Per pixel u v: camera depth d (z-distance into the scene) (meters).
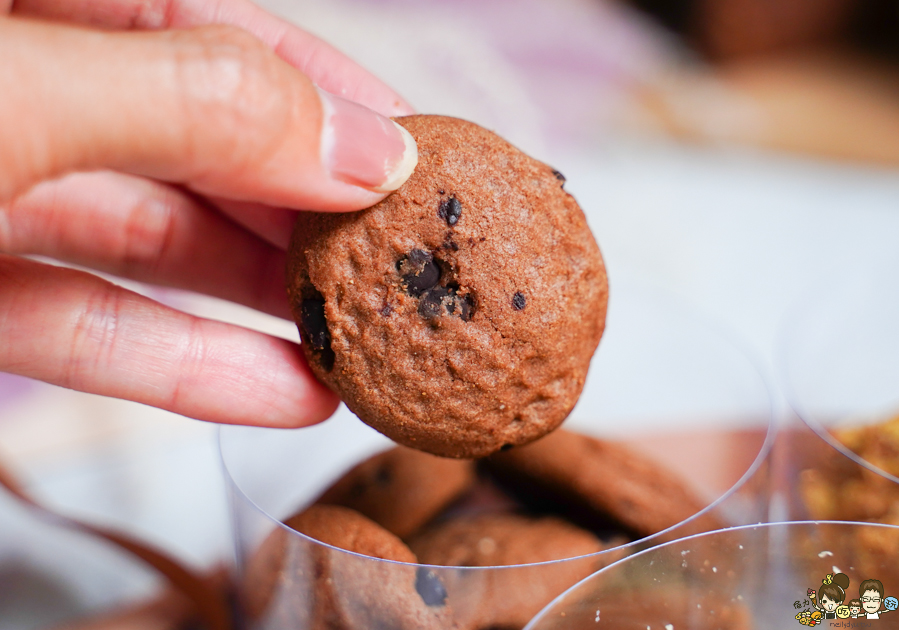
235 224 0.23
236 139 0.16
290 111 0.16
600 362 0.24
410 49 0.46
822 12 0.65
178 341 0.20
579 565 0.17
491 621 0.17
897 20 0.66
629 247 0.39
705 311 0.35
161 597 0.24
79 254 0.23
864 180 0.46
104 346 0.19
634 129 0.52
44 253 0.23
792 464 0.20
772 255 0.38
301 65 0.22
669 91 0.57
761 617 0.17
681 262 0.38
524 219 0.18
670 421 0.23
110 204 0.23
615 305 0.24
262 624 0.19
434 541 0.21
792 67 0.65
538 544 0.20
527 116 0.47
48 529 0.26
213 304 0.35
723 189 0.45
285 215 0.23
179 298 0.35
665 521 0.20
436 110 0.44
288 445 0.21
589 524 0.21
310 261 0.18
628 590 0.17
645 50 0.60
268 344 0.20
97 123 0.15
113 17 0.22
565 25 0.56
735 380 0.21
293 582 0.18
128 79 0.15
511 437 0.18
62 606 0.24
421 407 0.18
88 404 0.32
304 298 0.18
